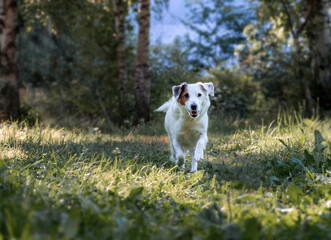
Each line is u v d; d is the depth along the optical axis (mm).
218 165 4918
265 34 18984
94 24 15906
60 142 6094
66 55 17281
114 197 3021
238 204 2916
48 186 3311
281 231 2227
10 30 10750
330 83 14844
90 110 14469
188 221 2539
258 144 6312
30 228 1812
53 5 13336
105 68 16453
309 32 14977
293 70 16984
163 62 13469
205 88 4938
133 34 18812
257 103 21188
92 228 2131
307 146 5738
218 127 9758
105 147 6391
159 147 6832
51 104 15055
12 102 10664
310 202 3146
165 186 3896
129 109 13266
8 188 2975
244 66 25891
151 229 2275
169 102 6094
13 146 5398
